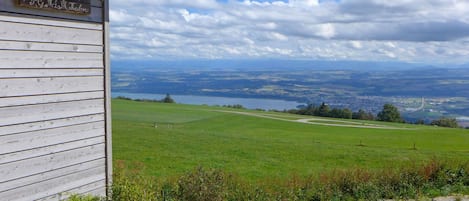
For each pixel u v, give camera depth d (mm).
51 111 6039
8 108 5484
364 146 34219
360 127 62875
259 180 15453
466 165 13359
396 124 75062
